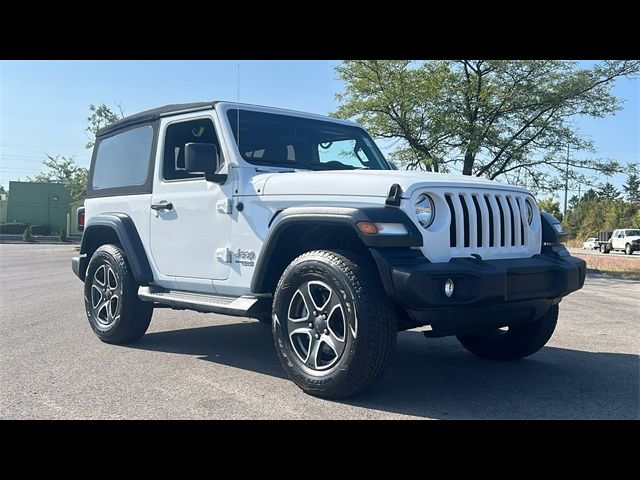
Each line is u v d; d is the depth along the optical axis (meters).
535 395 4.33
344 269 3.95
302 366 4.20
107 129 6.62
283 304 4.27
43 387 4.43
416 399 4.18
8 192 54.19
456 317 3.98
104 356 5.49
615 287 14.70
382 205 3.99
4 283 12.74
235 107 5.30
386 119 21.41
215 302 4.94
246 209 4.80
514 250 4.50
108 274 6.08
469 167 21.66
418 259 3.87
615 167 21.22
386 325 3.86
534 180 21.70
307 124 5.65
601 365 5.31
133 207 5.93
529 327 5.13
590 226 65.19
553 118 21.19
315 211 4.09
